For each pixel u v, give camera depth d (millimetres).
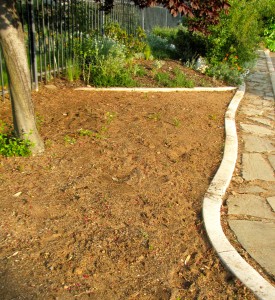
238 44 11203
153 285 2932
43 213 3631
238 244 3539
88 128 5742
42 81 8047
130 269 3062
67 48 8680
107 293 2820
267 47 19984
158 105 7402
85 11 9477
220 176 4730
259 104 8867
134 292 2850
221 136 6254
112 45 9203
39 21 7770
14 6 4242
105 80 8344
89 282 2898
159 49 12562
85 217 3625
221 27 10922
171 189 4324
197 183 4562
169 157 5164
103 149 5082
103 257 3152
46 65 8125
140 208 3877
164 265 3148
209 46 11273
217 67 10766
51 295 2760
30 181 4141
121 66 8898
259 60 15867
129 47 11000
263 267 3225
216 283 3006
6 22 4172
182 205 4039
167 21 19156
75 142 5188
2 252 3129
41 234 3357
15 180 4133
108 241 3336
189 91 9078
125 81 8539
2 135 4680
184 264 3201
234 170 5199
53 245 3238
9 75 4414
